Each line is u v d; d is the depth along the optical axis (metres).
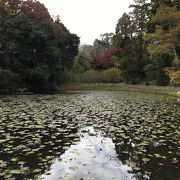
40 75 20.53
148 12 27.05
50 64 23.67
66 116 6.74
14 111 7.67
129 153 3.49
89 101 11.49
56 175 2.68
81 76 31.22
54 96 15.56
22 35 20.25
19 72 20.77
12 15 20.58
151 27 20.47
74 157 3.29
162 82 21.62
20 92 20.36
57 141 4.11
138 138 4.28
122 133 4.72
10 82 18.84
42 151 3.54
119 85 28.36
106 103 10.45
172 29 15.16
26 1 25.22
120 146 3.84
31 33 20.17
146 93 19.45
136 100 12.14
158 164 3.05
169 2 17.47
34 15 25.56
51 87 23.47
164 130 4.95
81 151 3.57
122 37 32.06
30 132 4.73
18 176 2.63
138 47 28.05
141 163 3.08
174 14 13.62
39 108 8.52
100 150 3.63
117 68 31.23
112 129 5.02
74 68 35.47
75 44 30.98
